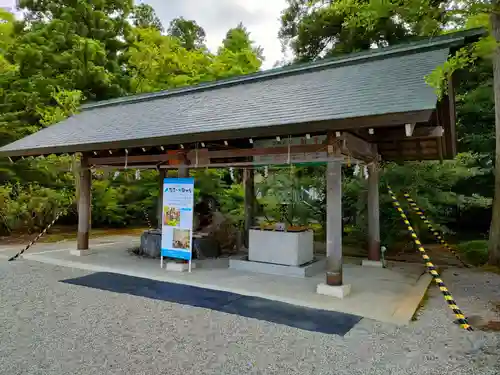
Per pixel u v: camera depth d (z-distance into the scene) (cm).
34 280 594
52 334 365
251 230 714
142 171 1452
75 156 914
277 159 645
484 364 304
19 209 1102
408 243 973
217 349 333
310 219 1155
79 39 1440
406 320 411
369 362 308
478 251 892
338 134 485
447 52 616
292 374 287
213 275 637
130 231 1481
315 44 1441
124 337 359
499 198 750
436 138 650
